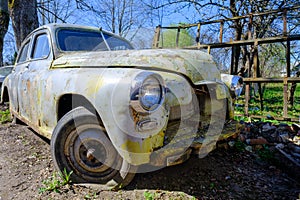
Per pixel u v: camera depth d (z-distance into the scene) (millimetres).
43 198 2004
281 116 5375
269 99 9984
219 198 2068
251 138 3562
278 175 2555
